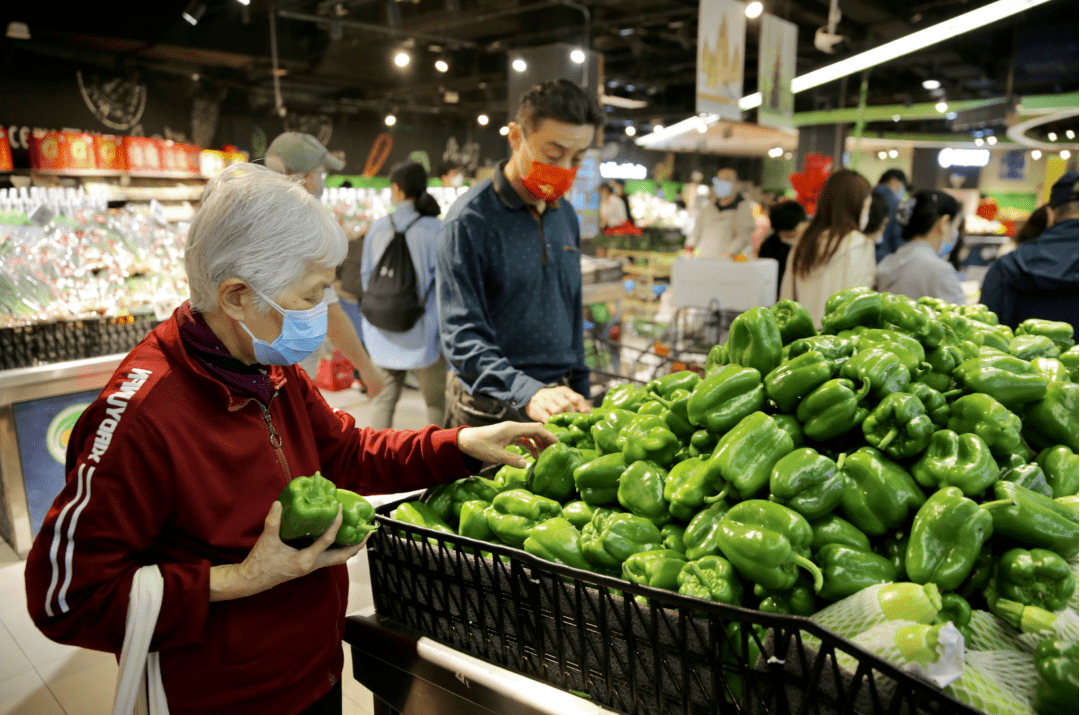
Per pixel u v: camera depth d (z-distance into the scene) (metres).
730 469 1.14
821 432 1.20
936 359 1.34
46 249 3.51
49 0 7.91
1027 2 4.06
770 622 0.83
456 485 1.50
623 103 13.09
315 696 1.25
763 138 12.98
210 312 1.09
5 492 3.43
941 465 1.12
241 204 1.03
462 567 1.15
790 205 5.08
